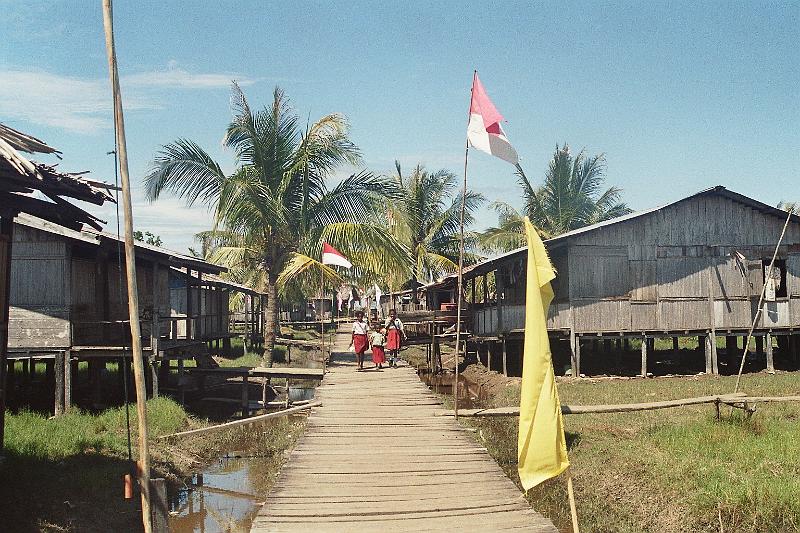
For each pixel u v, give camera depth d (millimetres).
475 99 11586
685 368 26094
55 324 16766
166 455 14023
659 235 24156
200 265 20562
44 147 8531
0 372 10578
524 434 7223
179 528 11695
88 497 10539
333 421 13508
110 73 5836
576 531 7156
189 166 23047
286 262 24938
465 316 29484
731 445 12477
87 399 18609
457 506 8641
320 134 24141
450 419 13664
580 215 39000
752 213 24781
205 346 21734
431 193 39250
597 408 14117
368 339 24984
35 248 16844
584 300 23578
